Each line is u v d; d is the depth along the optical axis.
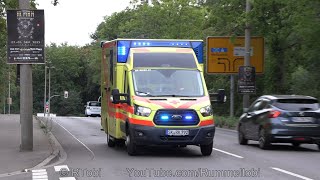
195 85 16.06
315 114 17.80
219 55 38.97
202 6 53.44
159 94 15.66
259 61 38.22
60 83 110.62
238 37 38.25
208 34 47.00
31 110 16.91
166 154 16.67
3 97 75.94
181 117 15.05
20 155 15.80
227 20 34.75
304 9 24.86
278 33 33.16
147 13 54.38
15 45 16.38
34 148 17.69
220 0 34.84
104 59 20.22
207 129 15.22
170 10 53.25
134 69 16.17
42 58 16.47
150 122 14.99
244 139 20.36
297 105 17.94
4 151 16.80
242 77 33.78
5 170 13.11
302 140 17.73
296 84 28.67
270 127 17.88
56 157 15.59
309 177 11.94
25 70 16.69
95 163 14.47
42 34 16.47
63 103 107.88
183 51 16.89
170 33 52.41
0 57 40.72
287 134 17.66
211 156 16.11
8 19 16.34
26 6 16.47
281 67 35.38
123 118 16.47
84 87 113.19
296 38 31.09
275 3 31.23
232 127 32.38
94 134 26.88
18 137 22.17
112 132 18.23
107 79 19.36
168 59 16.55
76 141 22.33
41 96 109.12
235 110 42.84
